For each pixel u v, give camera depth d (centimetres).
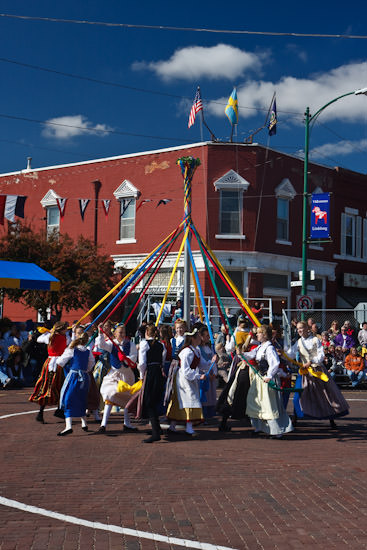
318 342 1004
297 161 2541
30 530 494
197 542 475
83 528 502
